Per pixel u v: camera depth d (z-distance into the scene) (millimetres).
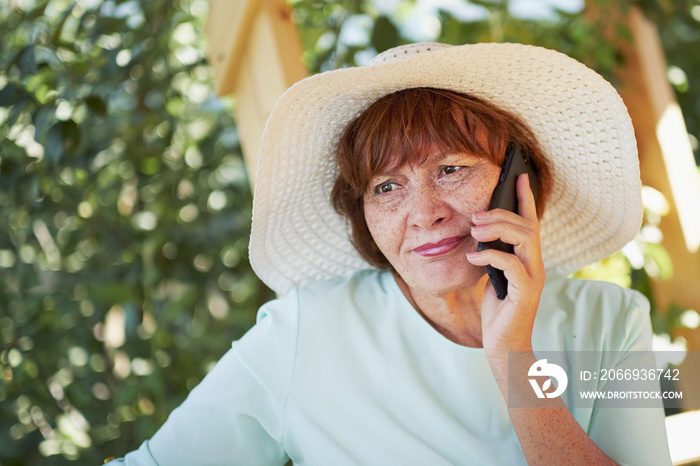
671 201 2203
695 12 2744
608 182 1296
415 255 1167
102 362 2516
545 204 1351
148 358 2357
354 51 2127
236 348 1277
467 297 1273
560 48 2326
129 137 2410
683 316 2170
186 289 2596
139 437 2219
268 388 1241
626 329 1328
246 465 1265
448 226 1144
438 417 1203
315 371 1237
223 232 2555
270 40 1538
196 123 2676
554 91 1207
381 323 1287
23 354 2301
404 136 1132
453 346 1250
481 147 1146
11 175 1967
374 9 2215
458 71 1142
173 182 2514
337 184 1331
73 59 1955
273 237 1377
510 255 1097
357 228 1345
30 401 2322
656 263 2145
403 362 1237
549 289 1358
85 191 2330
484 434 1219
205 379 1296
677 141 2227
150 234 2482
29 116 1944
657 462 1241
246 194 2572
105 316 2406
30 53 1809
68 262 2508
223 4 1641
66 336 2369
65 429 2400
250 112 1682
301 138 1248
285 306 1308
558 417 1133
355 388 1224
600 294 1359
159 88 2270
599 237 1415
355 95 1198
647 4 2209
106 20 1975
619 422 1269
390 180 1177
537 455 1134
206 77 2482
